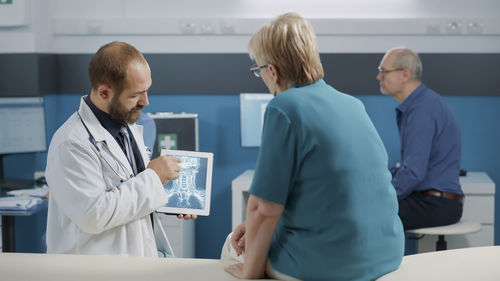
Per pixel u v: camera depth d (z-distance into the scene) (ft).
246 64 12.72
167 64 12.80
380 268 4.49
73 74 12.88
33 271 4.83
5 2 11.78
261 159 4.25
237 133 12.90
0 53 12.07
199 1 12.69
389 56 10.21
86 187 5.78
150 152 7.13
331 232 4.23
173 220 11.10
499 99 12.36
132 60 5.92
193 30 12.59
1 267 4.93
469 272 4.69
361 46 12.52
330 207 4.21
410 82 10.08
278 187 4.20
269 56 4.62
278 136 4.18
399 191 9.53
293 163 4.23
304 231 4.34
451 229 9.50
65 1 12.79
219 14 12.69
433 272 4.66
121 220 5.88
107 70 5.87
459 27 12.18
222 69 12.76
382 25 12.34
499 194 12.49
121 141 6.39
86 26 12.67
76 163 5.81
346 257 4.25
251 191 4.28
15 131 11.57
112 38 12.78
